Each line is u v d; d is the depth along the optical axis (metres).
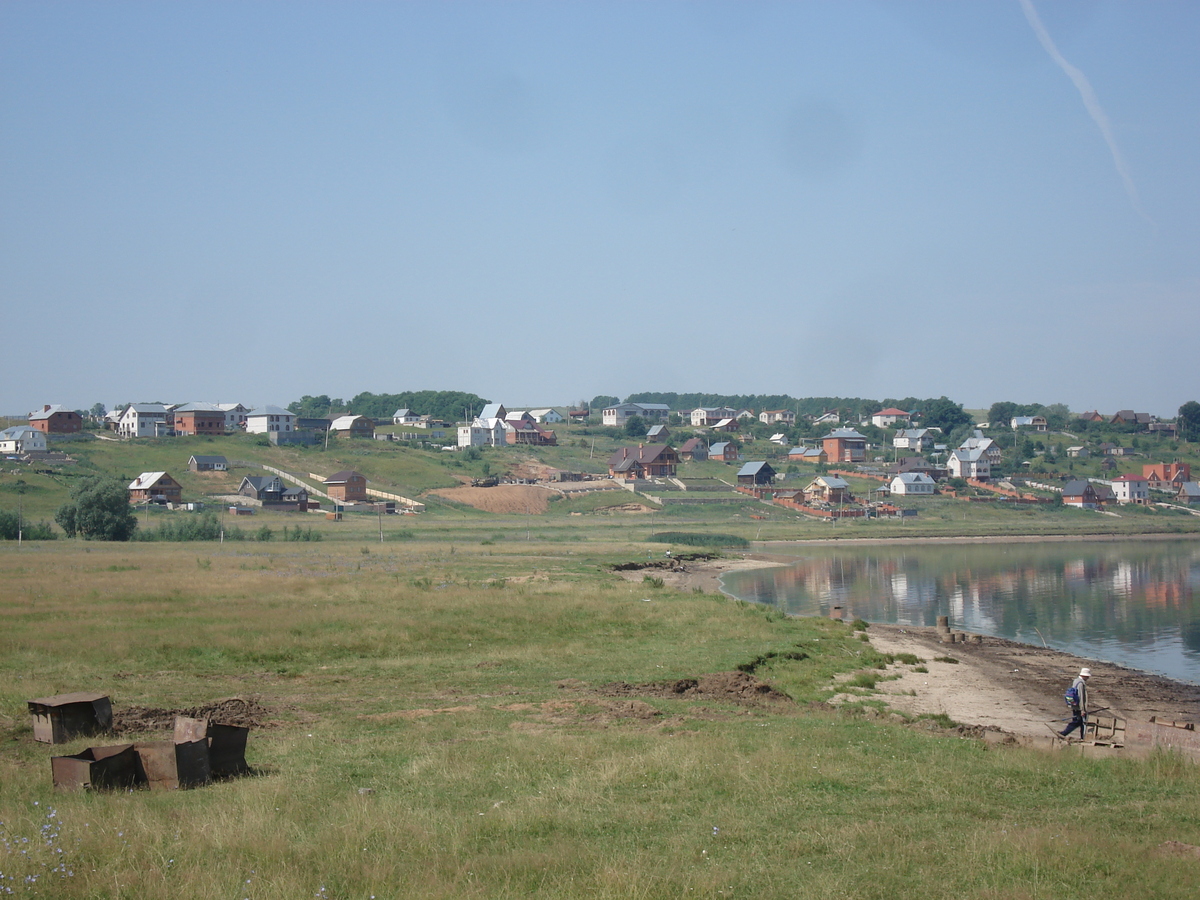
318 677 31.33
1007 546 134.50
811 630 45.41
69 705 21.25
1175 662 45.75
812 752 20.09
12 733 21.59
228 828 13.91
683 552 108.06
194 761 17.14
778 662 36.56
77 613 42.94
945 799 16.92
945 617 50.78
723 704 27.47
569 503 175.88
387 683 30.31
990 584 83.38
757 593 76.69
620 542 120.56
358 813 14.98
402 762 19.14
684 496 183.75
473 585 60.31
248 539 113.31
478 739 21.64
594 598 53.12
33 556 78.69
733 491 193.62
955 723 27.05
